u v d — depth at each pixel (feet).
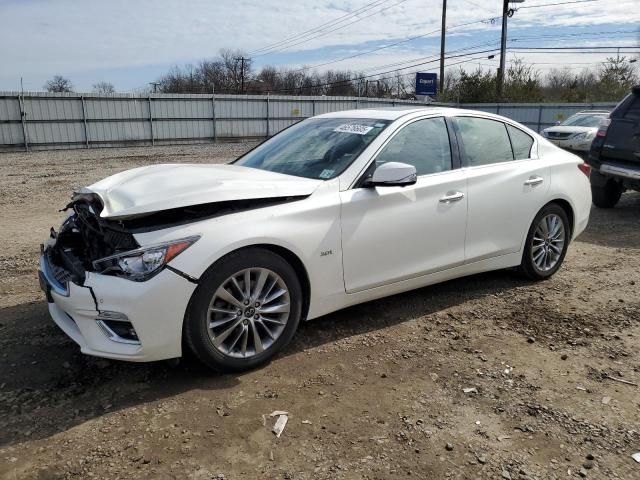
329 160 13.41
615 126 28.02
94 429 9.59
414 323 14.11
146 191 11.10
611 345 13.03
